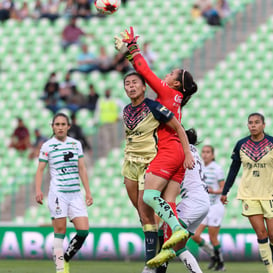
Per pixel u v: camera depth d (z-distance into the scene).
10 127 55.88
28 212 48.81
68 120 27.14
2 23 61.88
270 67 56.72
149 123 21.52
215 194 35.03
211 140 52.69
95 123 53.19
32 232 38.53
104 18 61.19
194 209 23.52
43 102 56.78
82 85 56.56
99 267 34.78
